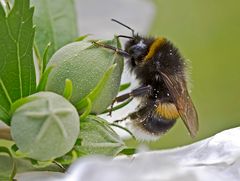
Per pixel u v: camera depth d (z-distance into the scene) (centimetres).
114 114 13
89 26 17
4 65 11
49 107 10
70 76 11
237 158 11
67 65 11
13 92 11
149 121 13
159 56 13
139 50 13
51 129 10
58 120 10
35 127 10
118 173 8
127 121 13
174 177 9
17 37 11
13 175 11
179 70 13
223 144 11
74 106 11
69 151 11
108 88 11
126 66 13
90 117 11
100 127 11
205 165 11
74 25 13
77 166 8
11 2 13
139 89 13
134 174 9
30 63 11
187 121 12
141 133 13
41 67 12
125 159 11
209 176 10
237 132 11
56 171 11
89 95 11
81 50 11
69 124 10
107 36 17
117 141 11
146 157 9
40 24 13
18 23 11
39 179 11
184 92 13
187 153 11
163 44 13
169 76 13
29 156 10
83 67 11
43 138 10
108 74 11
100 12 17
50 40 13
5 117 11
